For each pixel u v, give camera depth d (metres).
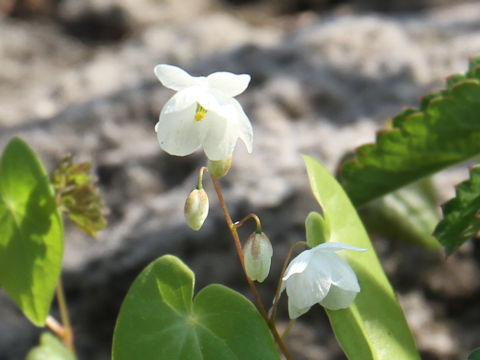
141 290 0.17
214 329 0.17
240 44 0.31
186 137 0.16
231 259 0.24
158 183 0.27
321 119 0.27
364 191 0.20
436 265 0.24
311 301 0.16
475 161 0.25
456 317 0.24
